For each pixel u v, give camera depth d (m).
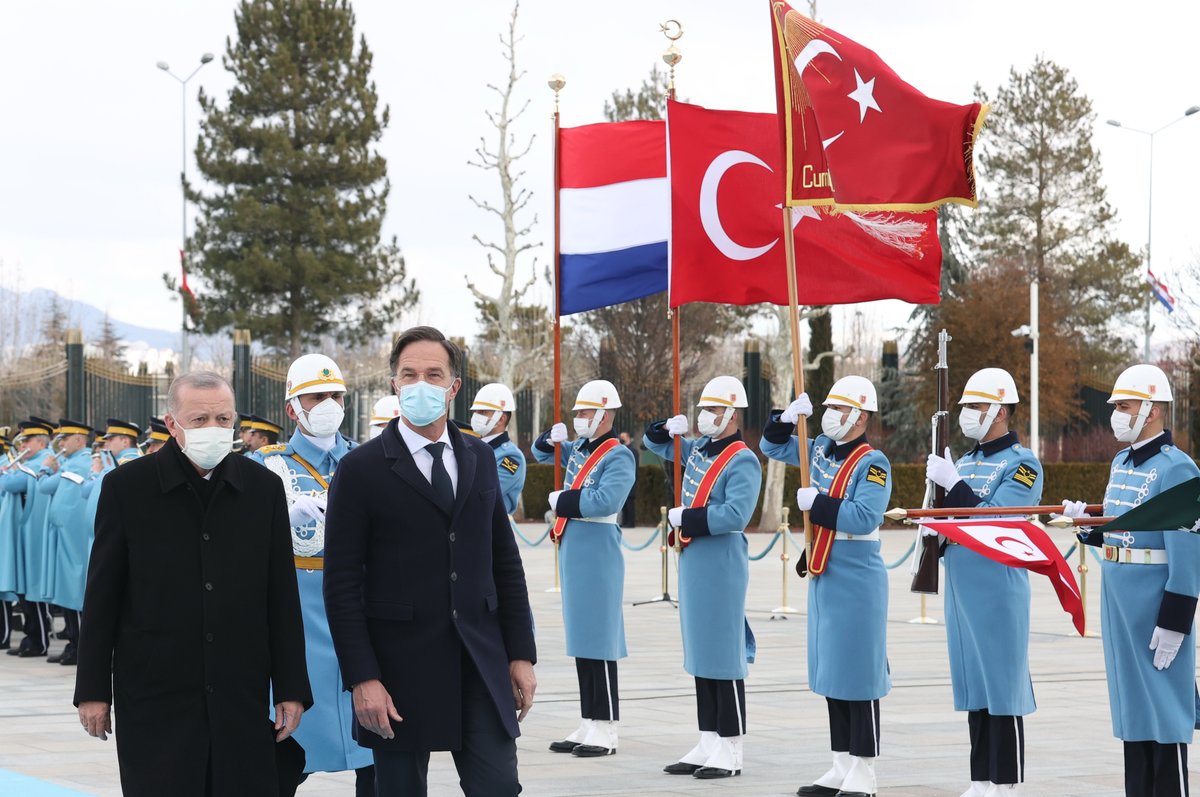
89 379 34.97
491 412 13.17
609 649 10.80
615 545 11.00
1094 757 10.50
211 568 5.83
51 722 11.79
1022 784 9.55
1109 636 8.36
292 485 8.34
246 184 49.44
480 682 6.19
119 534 5.81
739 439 10.47
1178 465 8.14
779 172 10.91
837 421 9.64
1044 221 61.09
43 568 16.14
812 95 9.59
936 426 9.27
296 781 6.42
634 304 48.00
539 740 11.20
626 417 45.22
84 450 16.39
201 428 5.79
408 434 6.31
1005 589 8.98
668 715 12.30
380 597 6.18
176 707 5.77
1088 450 46.97
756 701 13.01
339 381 8.34
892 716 12.21
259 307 49.19
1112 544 8.34
